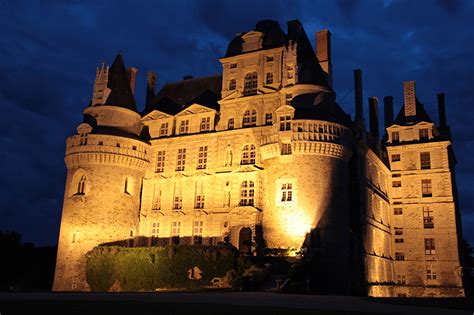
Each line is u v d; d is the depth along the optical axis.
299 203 46.50
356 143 53.31
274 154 48.72
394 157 69.50
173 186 57.47
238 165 53.69
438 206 65.06
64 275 53.41
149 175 59.31
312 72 52.75
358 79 60.00
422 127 68.81
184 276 44.91
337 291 44.09
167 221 56.31
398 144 69.44
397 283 64.62
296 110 49.75
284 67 52.12
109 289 49.62
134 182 58.12
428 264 63.69
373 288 53.00
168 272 45.97
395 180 68.62
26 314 15.63
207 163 55.75
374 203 59.16
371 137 63.00
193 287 44.06
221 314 16.30
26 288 72.00
